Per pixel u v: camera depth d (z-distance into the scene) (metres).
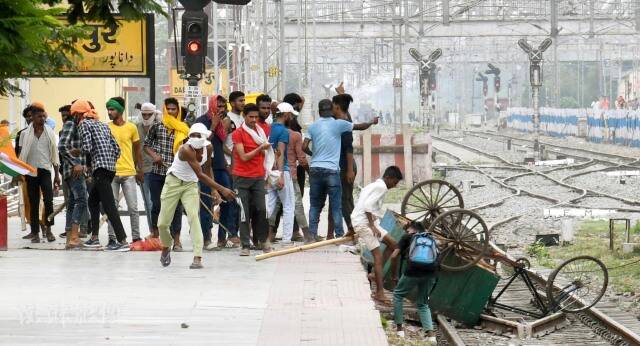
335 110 50.66
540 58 151.38
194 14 54.03
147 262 44.62
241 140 46.38
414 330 38.75
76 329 30.66
